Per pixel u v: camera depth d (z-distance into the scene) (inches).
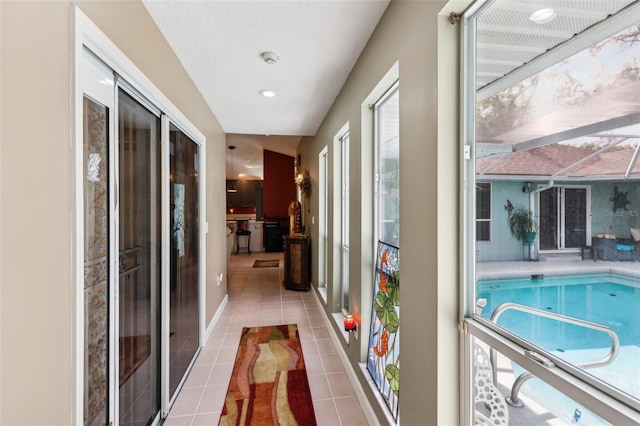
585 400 25.2
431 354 42.9
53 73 32.1
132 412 58.4
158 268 70.4
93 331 44.4
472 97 40.7
